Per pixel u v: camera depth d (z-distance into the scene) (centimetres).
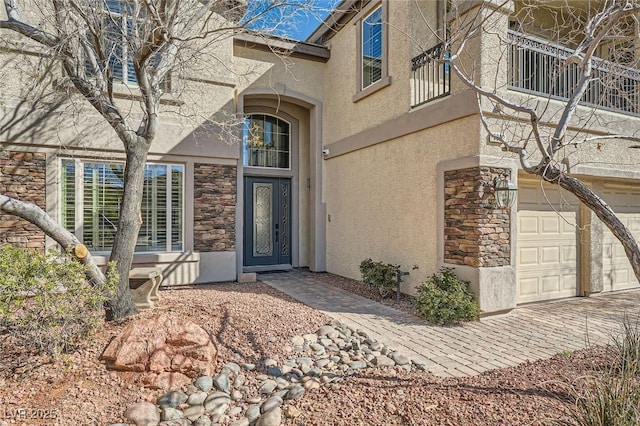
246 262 1188
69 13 553
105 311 565
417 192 808
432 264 765
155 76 626
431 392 389
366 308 741
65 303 455
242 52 1079
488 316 675
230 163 978
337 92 1141
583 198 366
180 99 892
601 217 359
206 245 948
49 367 429
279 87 1131
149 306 643
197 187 939
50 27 747
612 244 925
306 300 795
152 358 428
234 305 669
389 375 443
